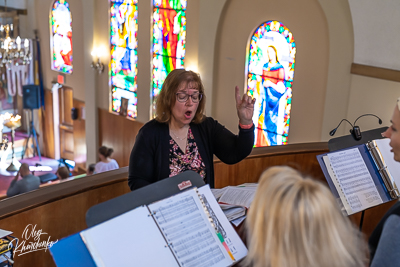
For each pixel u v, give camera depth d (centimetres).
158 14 802
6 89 1145
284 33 614
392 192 219
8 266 200
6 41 890
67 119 1115
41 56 1111
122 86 912
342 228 106
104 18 909
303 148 346
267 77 655
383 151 226
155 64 830
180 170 217
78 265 138
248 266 144
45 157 1175
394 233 124
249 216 112
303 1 573
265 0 620
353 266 106
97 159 1003
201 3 700
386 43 463
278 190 106
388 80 470
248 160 336
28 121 1180
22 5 1090
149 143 213
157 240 148
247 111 215
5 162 1095
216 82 721
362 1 471
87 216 151
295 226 101
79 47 997
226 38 688
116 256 141
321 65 569
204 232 155
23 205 231
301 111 611
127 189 280
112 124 951
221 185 333
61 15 1027
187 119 211
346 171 217
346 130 537
